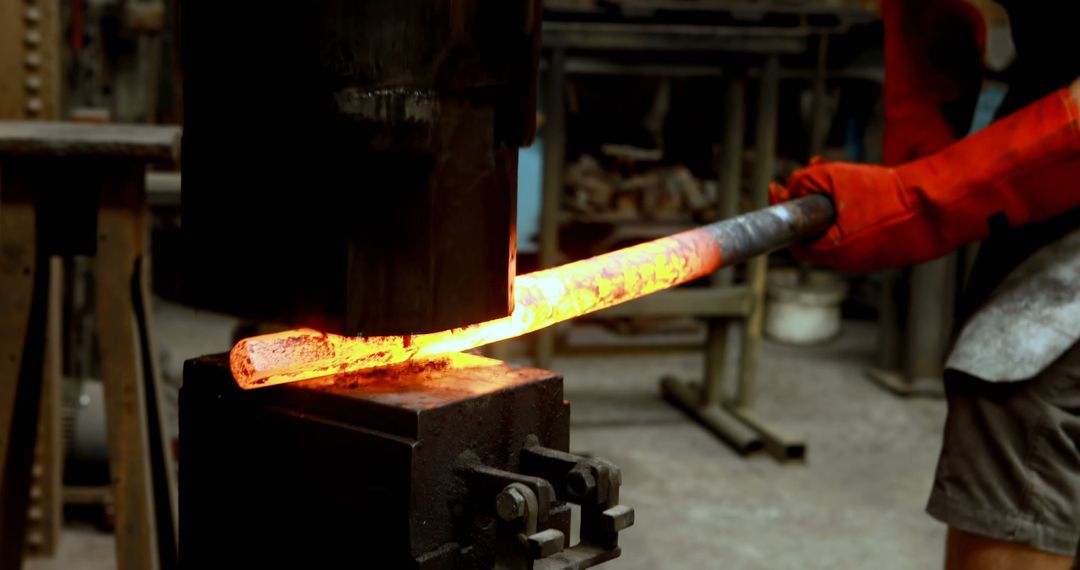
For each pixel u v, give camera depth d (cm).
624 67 414
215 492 115
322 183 98
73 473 321
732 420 422
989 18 575
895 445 416
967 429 175
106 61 439
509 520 101
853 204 168
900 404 466
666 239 141
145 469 209
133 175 202
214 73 104
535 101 106
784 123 616
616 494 109
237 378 103
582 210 507
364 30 95
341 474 105
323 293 100
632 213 514
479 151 102
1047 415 168
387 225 98
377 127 96
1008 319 170
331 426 105
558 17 418
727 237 149
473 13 98
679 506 350
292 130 99
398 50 96
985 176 161
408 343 110
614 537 110
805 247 175
